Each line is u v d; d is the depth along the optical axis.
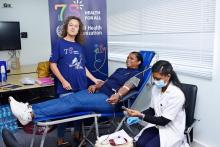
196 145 2.60
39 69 3.69
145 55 2.88
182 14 2.68
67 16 3.16
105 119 3.19
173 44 2.85
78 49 2.93
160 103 2.11
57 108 2.32
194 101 2.20
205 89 2.46
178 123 2.10
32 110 2.27
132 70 2.86
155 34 3.13
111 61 4.07
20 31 4.70
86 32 3.36
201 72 2.46
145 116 2.06
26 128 3.20
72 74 2.88
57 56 2.83
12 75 3.91
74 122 3.00
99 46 3.46
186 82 2.67
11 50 4.59
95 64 3.47
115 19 3.96
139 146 2.10
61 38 2.93
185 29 2.66
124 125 3.01
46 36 5.02
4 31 4.32
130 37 3.66
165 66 2.02
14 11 4.67
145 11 3.26
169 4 2.84
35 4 4.82
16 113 2.21
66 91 2.84
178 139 2.06
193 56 2.60
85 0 3.29
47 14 4.96
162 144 2.02
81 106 2.41
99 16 3.39
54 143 2.98
